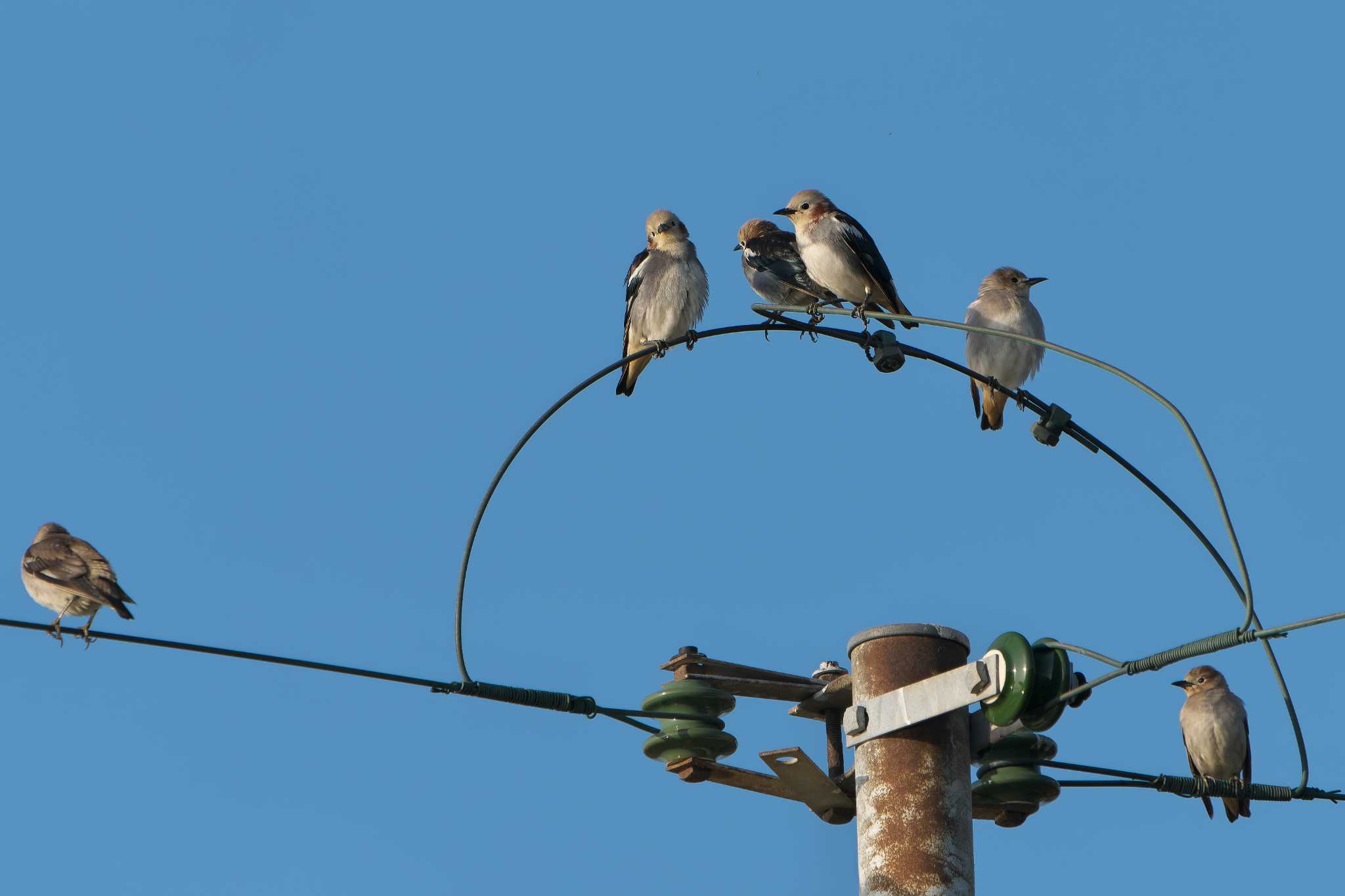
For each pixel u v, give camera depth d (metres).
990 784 12.21
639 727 12.31
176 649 10.98
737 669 12.66
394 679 11.29
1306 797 12.65
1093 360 11.20
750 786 12.35
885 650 10.92
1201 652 9.84
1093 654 10.26
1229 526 10.03
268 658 11.02
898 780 10.50
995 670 10.34
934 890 10.19
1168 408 10.54
